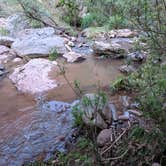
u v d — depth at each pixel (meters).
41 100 4.15
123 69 4.82
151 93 2.44
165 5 2.09
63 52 6.21
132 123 2.88
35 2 3.61
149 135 2.34
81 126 3.13
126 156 2.33
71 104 3.91
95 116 2.69
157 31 2.16
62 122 3.47
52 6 8.09
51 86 4.55
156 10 2.12
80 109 3.17
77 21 8.41
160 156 2.22
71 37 7.38
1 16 8.58
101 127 2.94
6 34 7.56
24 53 6.19
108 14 2.51
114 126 3.03
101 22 2.81
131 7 2.19
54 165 2.65
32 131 3.36
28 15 3.47
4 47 6.75
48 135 3.24
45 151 2.96
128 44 6.04
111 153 2.47
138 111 3.18
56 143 3.06
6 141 3.20
